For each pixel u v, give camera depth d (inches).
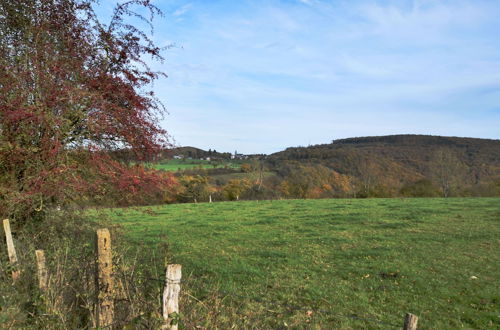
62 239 299.0
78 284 206.2
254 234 708.0
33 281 224.1
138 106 302.8
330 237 652.1
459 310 323.0
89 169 297.9
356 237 649.6
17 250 268.4
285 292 371.9
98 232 181.8
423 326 293.1
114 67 328.2
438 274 421.7
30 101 287.3
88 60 314.0
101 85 299.4
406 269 439.8
